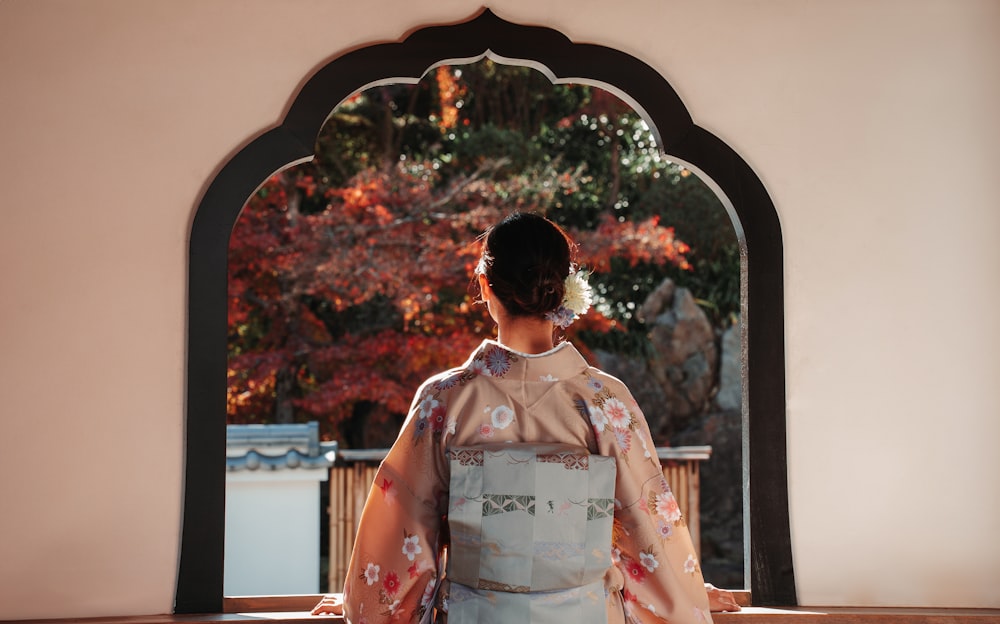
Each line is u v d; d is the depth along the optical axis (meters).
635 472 2.22
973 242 3.09
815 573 3.02
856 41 3.10
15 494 2.79
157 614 2.83
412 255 8.50
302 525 5.08
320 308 9.67
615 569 2.24
